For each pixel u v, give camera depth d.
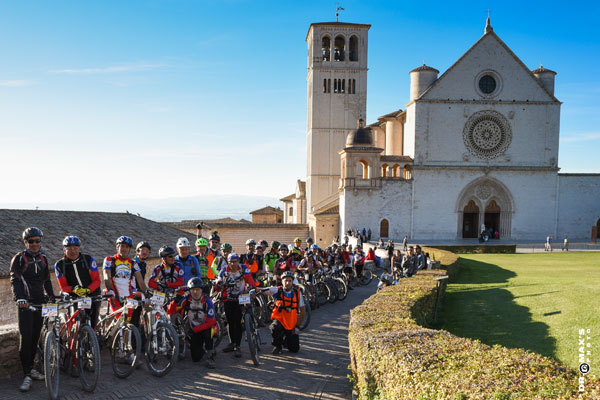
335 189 79.69
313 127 79.44
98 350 8.16
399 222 61.56
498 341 11.91
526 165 61.97
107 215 26.22
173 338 9.32
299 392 8.82
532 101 61.66
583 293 14.98
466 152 61.72
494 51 61.44
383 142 83.25
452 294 20.45
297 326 11.71
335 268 22.27
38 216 21.44
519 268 30.30
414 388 5.65
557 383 5.00
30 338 8.44
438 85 61.41
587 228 62.16
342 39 81.12
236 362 10.67
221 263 12.59
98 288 9.23
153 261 22.91
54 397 7.81
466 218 64.75
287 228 64.62
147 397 8.30
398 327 8.88
